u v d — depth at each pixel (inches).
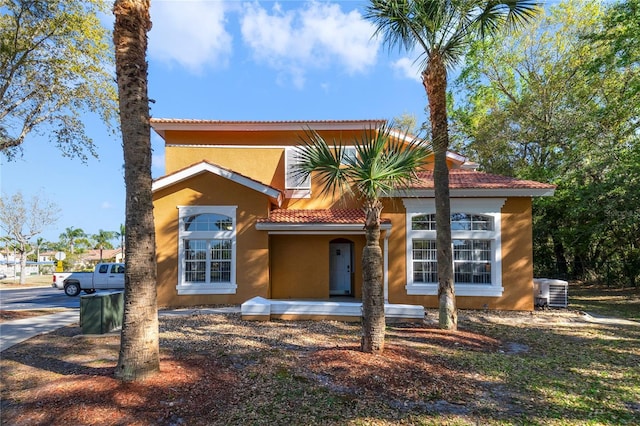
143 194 221.3
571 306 592.7
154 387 207.9
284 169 628.7
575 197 653.3
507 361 290.2
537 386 241.4
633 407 212.4
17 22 482.0
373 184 266.5
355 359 261.1
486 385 241.6
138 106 222.2
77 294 850.8
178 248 541.3
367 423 187.2
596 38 691.4
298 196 620.7
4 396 212.5
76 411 183.8
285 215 569.9
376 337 275.3
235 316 449.4
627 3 655.1
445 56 390.6
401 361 265.3
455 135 1121.4
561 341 361.7
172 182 536.7
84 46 548.1
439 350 307.9
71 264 2383.1
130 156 219.9
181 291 534.3
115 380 211.8
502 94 1095.0
